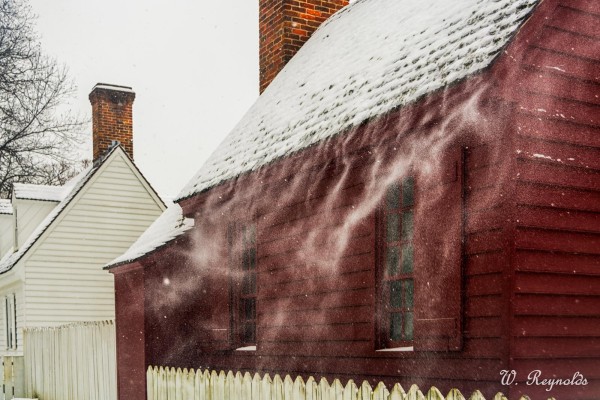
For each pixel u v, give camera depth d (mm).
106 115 23922
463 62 5891
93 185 22047
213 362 10844
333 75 9234
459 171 6184
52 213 22562
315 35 12445
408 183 7242
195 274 11414
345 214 7930
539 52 5938
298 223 8805
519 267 5684
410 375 6672
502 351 5594
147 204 22844
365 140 7125
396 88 6785
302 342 8570
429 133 6590
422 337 6480
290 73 11578
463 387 5992
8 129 31062
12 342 22406
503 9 6109
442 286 6277
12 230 26062
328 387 5617
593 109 6293
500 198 5781
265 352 9367
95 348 12555
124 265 11539
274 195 9367
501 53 5496
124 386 11469
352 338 7652
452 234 6211
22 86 30781
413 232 7047
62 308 21125
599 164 6273
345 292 7832
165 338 11047
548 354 5723
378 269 7367
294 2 12727
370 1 11016
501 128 5844
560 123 6066
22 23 30406
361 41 9453
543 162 5918
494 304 5738
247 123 11305
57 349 14531
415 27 7883
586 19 6258
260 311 9531
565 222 5977
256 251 9719
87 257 21672
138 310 11117
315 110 8672
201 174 11141
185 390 8047
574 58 6184
